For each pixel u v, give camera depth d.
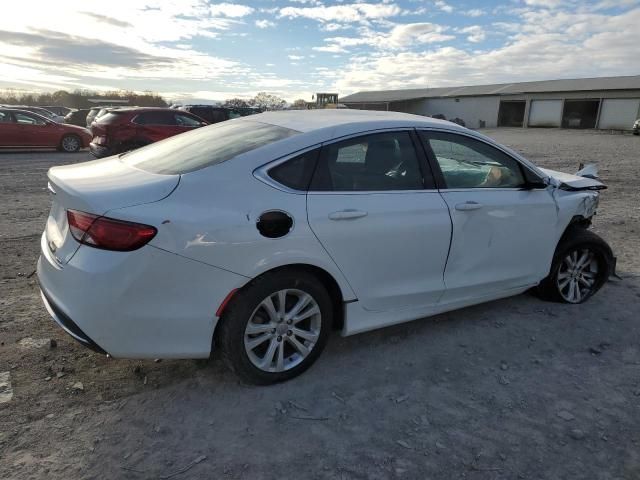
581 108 47.19
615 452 2.75
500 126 54.19
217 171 2.98
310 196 3.12
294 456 2.63
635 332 4.16
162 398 3.07
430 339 3.94
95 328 2.73
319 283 3.23
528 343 3.92
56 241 3.01
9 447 2.60
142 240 2.66
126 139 13.61
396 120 3.64
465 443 2.78
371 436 2.81
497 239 3.97
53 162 14.83
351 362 3.56
